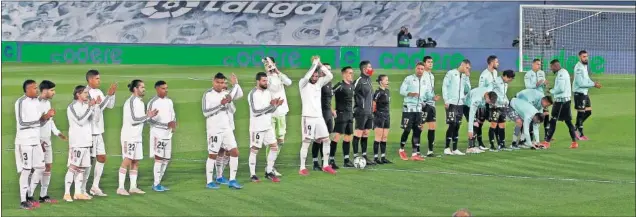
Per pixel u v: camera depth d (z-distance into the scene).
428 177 19.39
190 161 21.28
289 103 32.31
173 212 15.97
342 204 16.72
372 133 25.92
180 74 44.78
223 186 18.20
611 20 50.91
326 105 19.92
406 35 52.69
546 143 23.48
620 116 29.73
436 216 15.89
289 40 63.12
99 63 53.25
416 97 21.17
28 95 16.05
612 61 49.50
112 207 16.33
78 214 15.78
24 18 67.12
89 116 16.58
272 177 18.80
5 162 20.97
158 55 52.53
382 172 19.89
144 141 24.27
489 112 22.77
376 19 61.78
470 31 58.81
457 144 24.09
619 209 16.47
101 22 66.38
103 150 17.20
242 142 24.42
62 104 32.28
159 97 17.48
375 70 47.38
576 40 51.16
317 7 63.38
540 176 19.66
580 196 17.64
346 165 20.42
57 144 23.62
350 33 62.06
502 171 20.20
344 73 19.86
